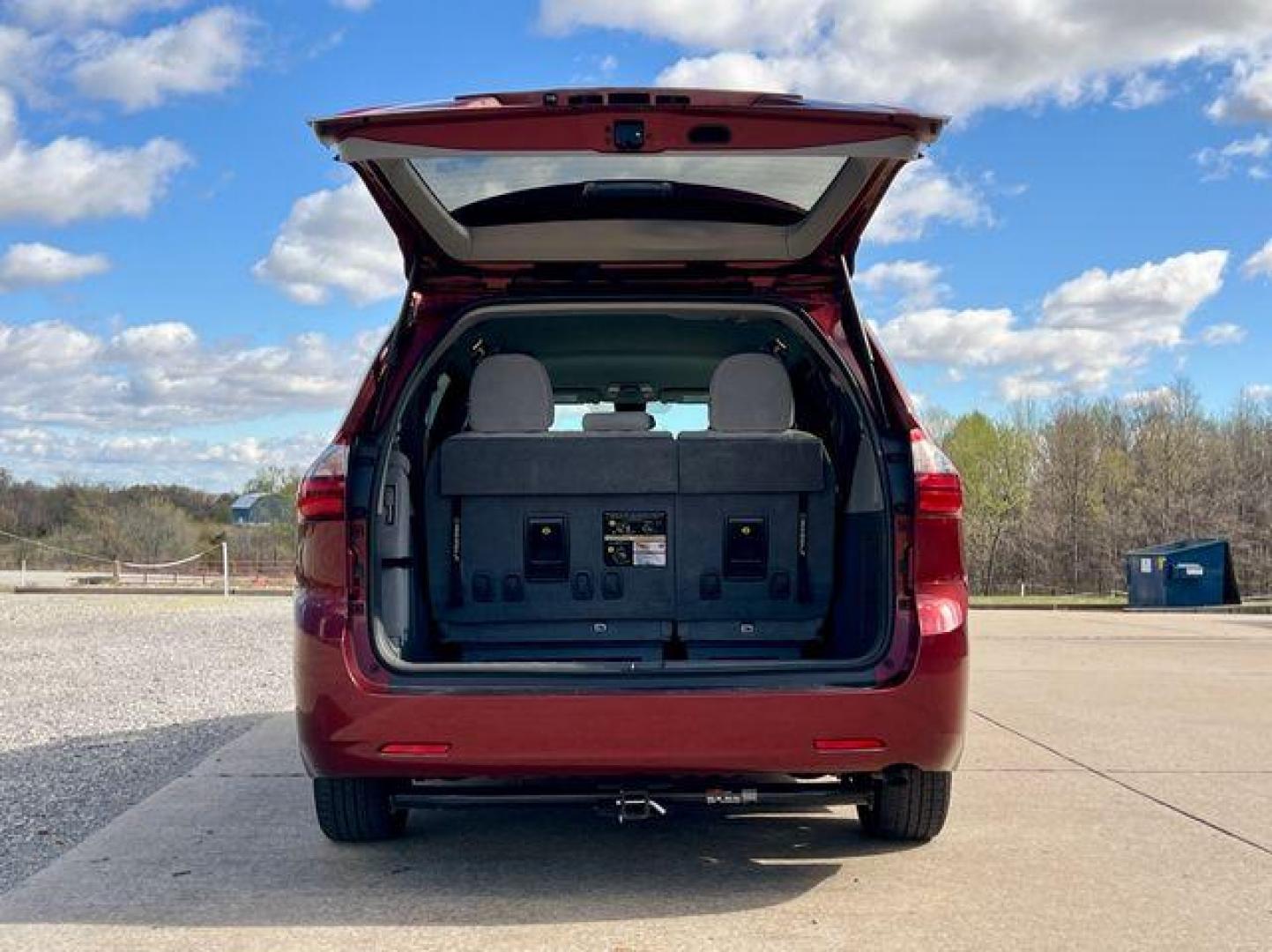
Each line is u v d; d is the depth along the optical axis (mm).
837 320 4141
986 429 60000
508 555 4391
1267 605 28141
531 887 4000
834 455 4496
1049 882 4055
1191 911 3770
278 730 7047
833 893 3936
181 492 63719
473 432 4535
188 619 16500
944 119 3400
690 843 4578
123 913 3734
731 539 4391
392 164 3605
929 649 3607
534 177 3818
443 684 3580
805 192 3930
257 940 3492
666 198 3957
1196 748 6508
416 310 4137
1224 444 57438
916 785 4285
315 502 3686
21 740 6789
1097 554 57844
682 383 5934
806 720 3541
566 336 5070
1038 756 6266
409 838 4625
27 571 47688
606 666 3592
